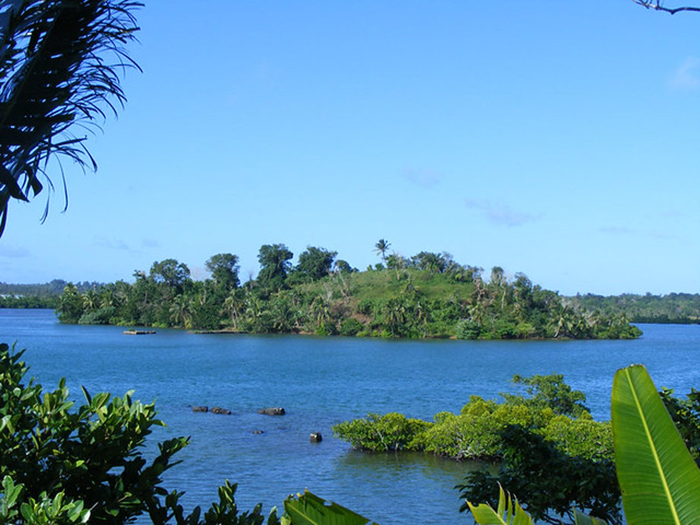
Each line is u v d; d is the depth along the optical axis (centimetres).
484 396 5159
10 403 406
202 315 15675
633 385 232
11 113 386
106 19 417
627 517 227
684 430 787
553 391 3444
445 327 13912
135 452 432
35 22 388
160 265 17138
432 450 2861
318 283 17912
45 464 422
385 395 5203
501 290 14862
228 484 414
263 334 14675
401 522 1888
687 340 14812
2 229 382
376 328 14300
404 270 17025
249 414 4075
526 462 765
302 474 2475
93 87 417
